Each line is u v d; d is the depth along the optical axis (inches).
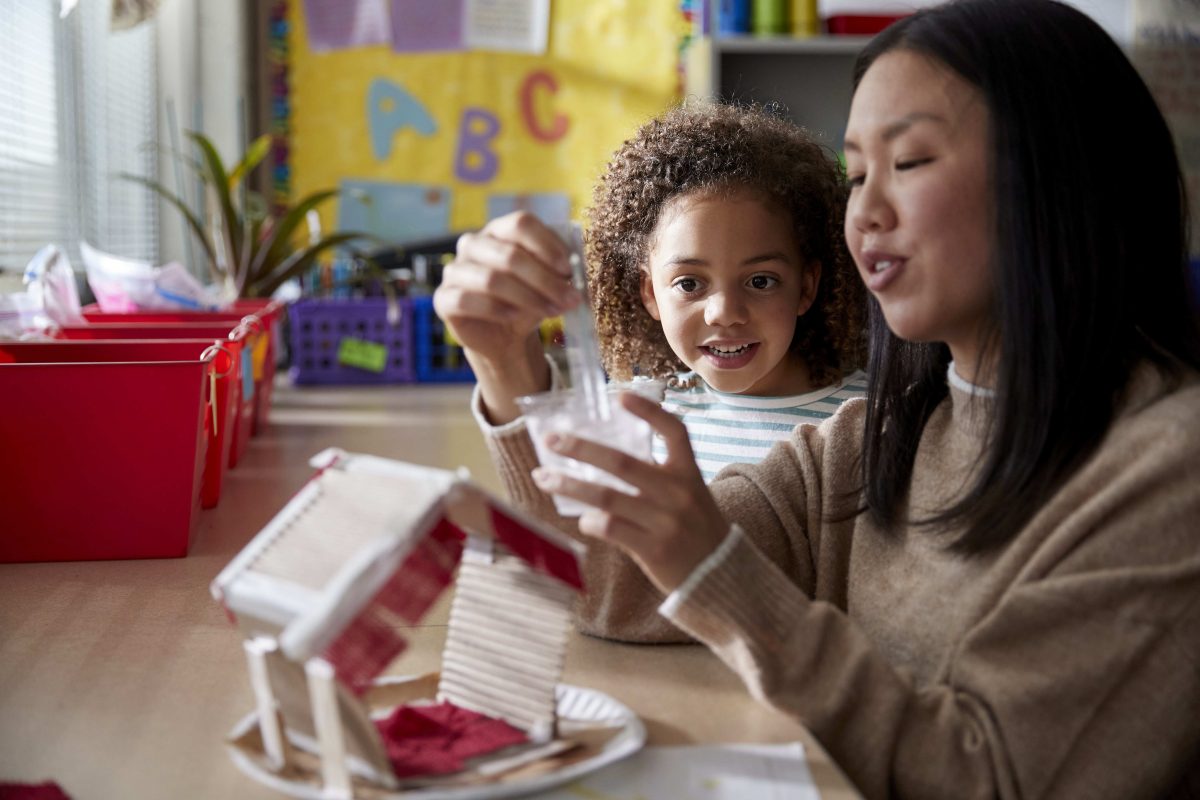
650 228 61.9
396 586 26.1
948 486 37.2
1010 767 29.4
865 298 63.5
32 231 112.6
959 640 32.8
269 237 130.6
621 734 30.5
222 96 155.2
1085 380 32.6
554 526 38.5
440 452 83.4
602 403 31.7
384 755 26.5
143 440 52.1
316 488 29.2
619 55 159.9
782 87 140.9
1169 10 131.5
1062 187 32.1
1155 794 29.6
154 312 94.0
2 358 63.9
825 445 43.8
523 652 30.7
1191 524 29.8
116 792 27.9
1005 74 32.1
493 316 33.9
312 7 156.3
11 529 51.6
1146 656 29.4
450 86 158.9
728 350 59.5
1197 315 35.0
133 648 39.4
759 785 28.2
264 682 27.7
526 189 161.3
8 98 105.9
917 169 32.9
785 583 31.5
